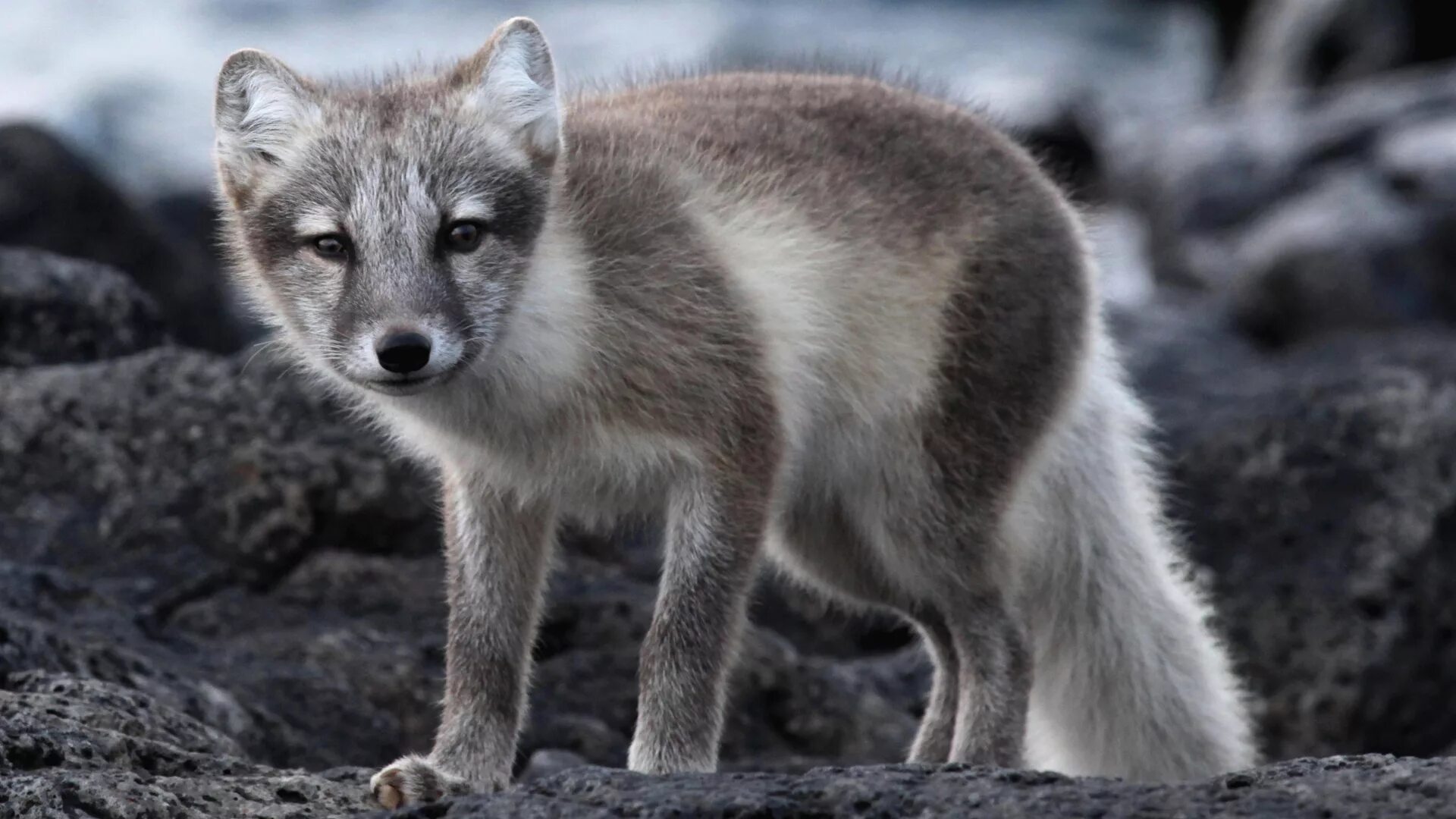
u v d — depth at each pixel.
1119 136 39.50
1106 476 10.85
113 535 12.32
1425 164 30.23
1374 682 13.45
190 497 12.51
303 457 12.59
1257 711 13.57
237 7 57.09
